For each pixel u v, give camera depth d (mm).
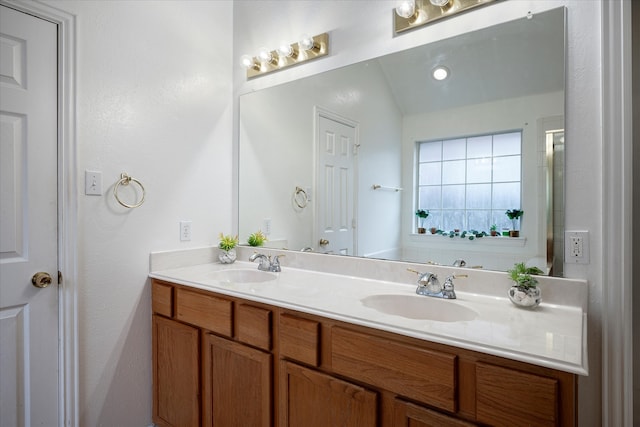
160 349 1747
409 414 970
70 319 1518
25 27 1404
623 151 1118
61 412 1504
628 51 1115
